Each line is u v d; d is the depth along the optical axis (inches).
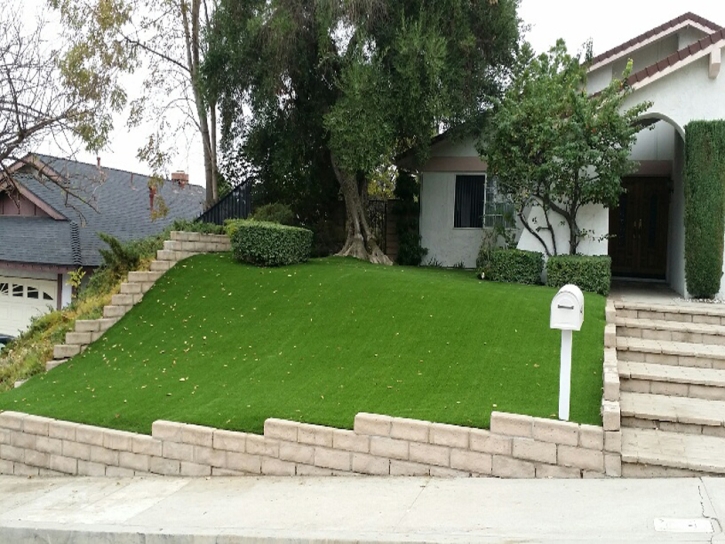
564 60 475.8
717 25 581.3
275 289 417.7
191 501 231.3
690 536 167.0
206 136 655.1
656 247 601.9
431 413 249.4
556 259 430.0
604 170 434.9
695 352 302.7
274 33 491.2
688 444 229.9
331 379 297.4
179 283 442.3
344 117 484.4
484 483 222.4
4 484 280.4
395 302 377.7
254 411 270.2
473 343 318.3
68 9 571.8
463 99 539.5
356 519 199.3
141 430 277.3
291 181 602.5
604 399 238.7
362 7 490.6
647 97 452.8
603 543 167.6
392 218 637.9
